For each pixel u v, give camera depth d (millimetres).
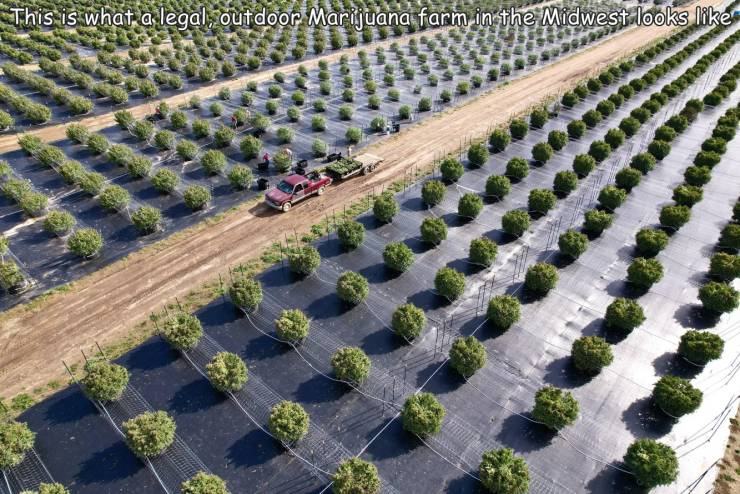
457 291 31016
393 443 23906
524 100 64375
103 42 81625
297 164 47531
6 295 32406
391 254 33125
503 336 29531
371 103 60375
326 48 82812
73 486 22234
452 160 44344
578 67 77625
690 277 33969
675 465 21344
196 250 36812
